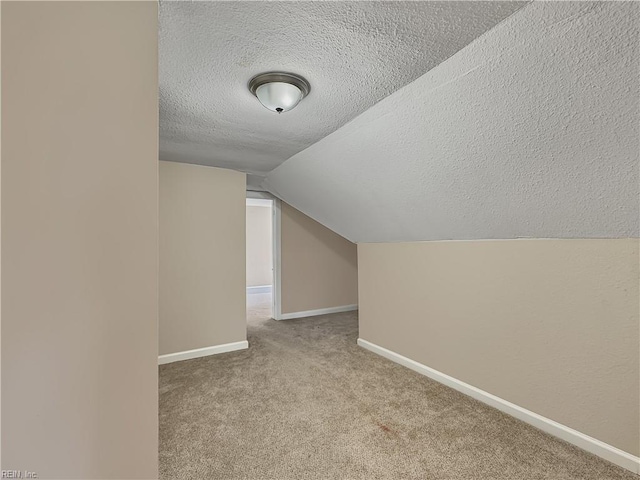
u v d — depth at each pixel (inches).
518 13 40.1
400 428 72.8
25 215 20.8
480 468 59.6
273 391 91.4
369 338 127.2
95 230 24.3
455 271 92.5
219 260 124.2
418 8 40.0
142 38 28.3
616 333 60.6
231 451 65.1
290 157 110.3
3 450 20.0
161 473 58.8
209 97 66.4
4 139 20.0
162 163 113.0
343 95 63.7
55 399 22.1
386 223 106.9
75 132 23.3
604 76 41.6
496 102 52.6
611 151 48.6
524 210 68.4
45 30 21.9
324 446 66.5
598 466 59.9
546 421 71.0
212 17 42.2
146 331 27.5
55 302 22.1
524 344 75.5
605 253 62.0
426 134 66.9
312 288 192.4
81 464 23.4
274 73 56.4
